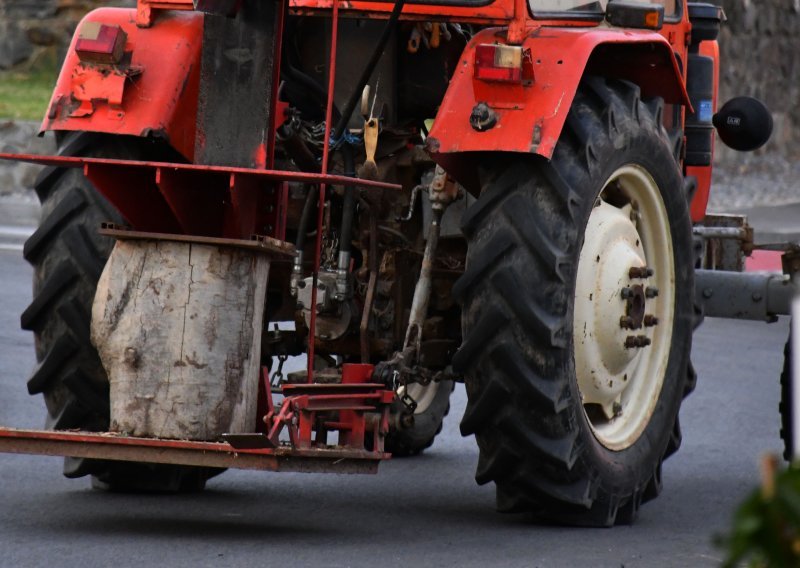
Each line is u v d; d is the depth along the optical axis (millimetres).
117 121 16406
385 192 18297
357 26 18266
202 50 15297
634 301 17297
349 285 17484
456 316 18797
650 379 18359
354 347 18188
